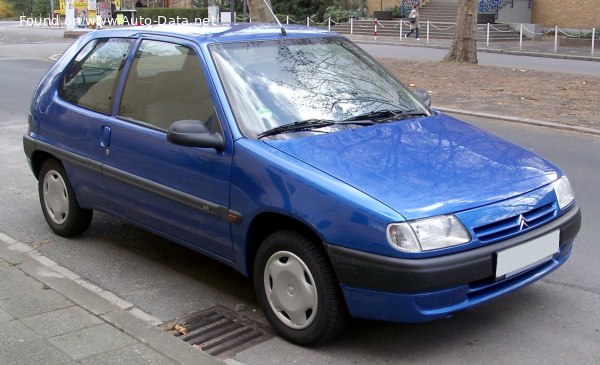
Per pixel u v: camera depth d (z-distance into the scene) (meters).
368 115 4.71
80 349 3.77
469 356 3.97
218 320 4.49
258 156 4.09
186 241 4.71
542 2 33.94
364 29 35.81
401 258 3.54
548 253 4.04
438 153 4.23
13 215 6.65
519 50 26.70
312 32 5.36
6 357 3.68
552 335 4.21
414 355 3.98
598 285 4.93
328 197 3.75
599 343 4.11
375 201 3.64
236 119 4.32
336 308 3.86
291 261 4.00
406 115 4.88
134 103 5.06
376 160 4.03
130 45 5.29
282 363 3.91
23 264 5.05
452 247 3.61
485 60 23.03
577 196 7.05
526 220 3.92
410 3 37.06
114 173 5.09
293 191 3.88
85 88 5.57
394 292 3.58
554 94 13.88
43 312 4.24
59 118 5.66
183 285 5.05
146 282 5.10
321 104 4.64
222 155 4.27
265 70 4.73
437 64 19.97
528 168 4.29
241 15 37.84
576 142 9.66
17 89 15.32
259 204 4.04
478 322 4.38
